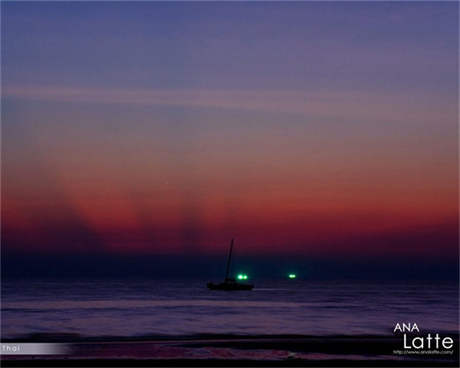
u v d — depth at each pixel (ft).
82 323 257.75
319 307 374.22
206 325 250.98
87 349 173.88
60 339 200.75
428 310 348.59
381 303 423.64
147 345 183.52
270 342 192.24
